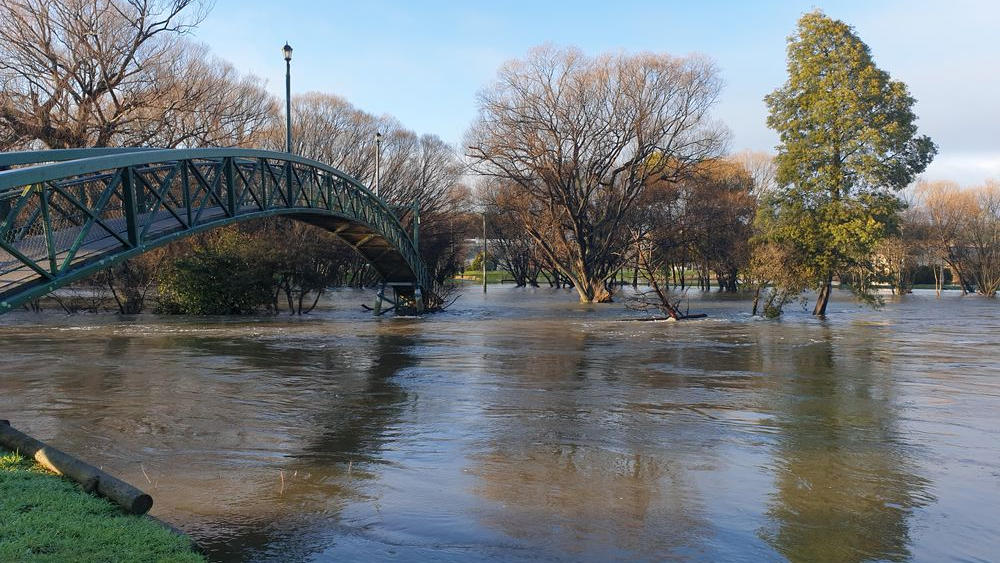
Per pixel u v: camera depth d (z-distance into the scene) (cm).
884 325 3284
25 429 1186
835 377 1755
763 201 3947
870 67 3619
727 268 6775
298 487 880
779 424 1237
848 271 3875
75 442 1099
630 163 5331
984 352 2266
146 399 1455
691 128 5291
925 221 7638
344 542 705
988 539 727
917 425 1235
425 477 927
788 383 1662
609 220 5594
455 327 3189
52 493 690
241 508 802
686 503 829
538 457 1022
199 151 1822
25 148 3500
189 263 3809
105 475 719
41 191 1241
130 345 2427
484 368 1902
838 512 802
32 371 1827
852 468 973
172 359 2072
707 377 1752
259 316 3841
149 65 3662
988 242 7044
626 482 908
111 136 3662
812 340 2622
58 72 3419
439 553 682
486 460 1007
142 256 3909
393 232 3894
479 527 750
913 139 3634
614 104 5209
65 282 1294
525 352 2253
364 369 1883
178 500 828
